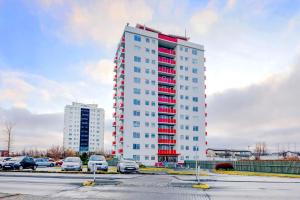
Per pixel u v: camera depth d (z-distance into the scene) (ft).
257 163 163.32
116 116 300.40
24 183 60.70
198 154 295.28
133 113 271.49
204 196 45.34
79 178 75.25
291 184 74.33
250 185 68.44
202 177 95.09
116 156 283.59
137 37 285.84
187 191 51.57
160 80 291.99
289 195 49.16
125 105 269.85
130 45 281.33
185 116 296.30
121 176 87.86
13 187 52.95
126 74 274.77
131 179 76.89
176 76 302.25
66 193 45.57
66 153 394.73
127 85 273.54
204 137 302.04
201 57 317.22
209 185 65.26
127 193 47.24
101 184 60.90
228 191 53.42
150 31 297.74
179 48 306.55
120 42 294.25
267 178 101.24
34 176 81.25
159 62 296.51
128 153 263.08
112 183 63.57
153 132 277.23
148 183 65.57
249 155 411.54
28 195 40.91
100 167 103.50
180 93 298.56
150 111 279.28
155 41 294.25
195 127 299.17
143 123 274.16
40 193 45.11
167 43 306.35
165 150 278.67
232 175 120.37
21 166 123.54
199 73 312.71
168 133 286.87
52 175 85.76
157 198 42.24
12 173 94.12
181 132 291.17
